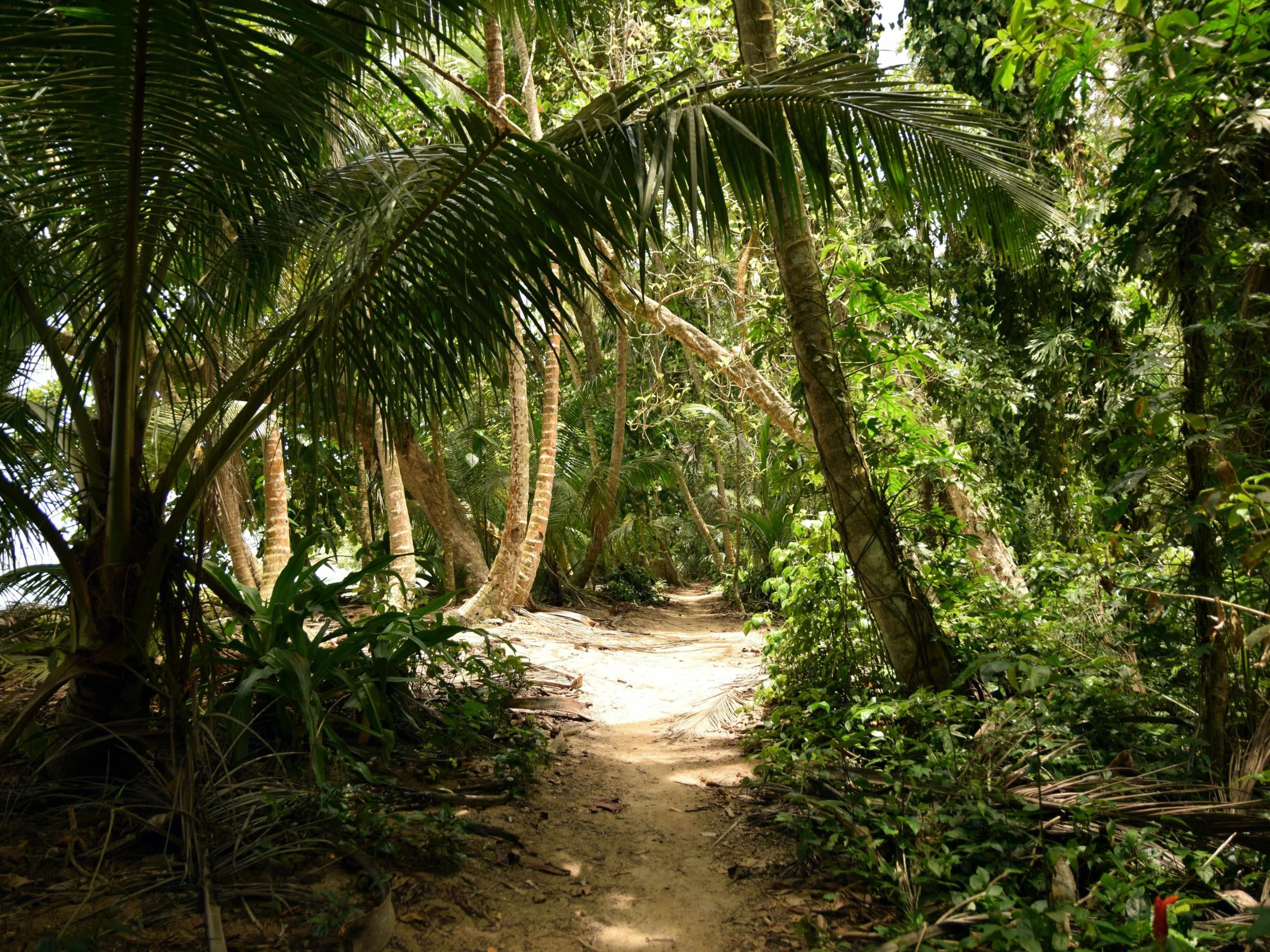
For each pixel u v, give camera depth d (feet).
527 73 27.48
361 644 14.49
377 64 7.40
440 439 32.58
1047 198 15.38
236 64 8.05
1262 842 9.96
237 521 23.76
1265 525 11.02
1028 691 13.80
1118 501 13.20
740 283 33.88
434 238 11.30
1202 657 12.24
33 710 11.21
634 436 64.18
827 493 18.04
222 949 8.02
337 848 10.39
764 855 11.71
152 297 11.41
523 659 24.73
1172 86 11.27
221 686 14.12
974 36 25.82
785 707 17.12
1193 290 11.88
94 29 7.61
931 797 11.81
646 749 17.94
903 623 16.28
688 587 83.87
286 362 12.21
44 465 15.60
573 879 11.06
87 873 9.52
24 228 10.43
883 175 15.97
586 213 10.34
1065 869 9.55
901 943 8.56
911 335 22.44
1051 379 24.80
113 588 11.66
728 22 29.68
